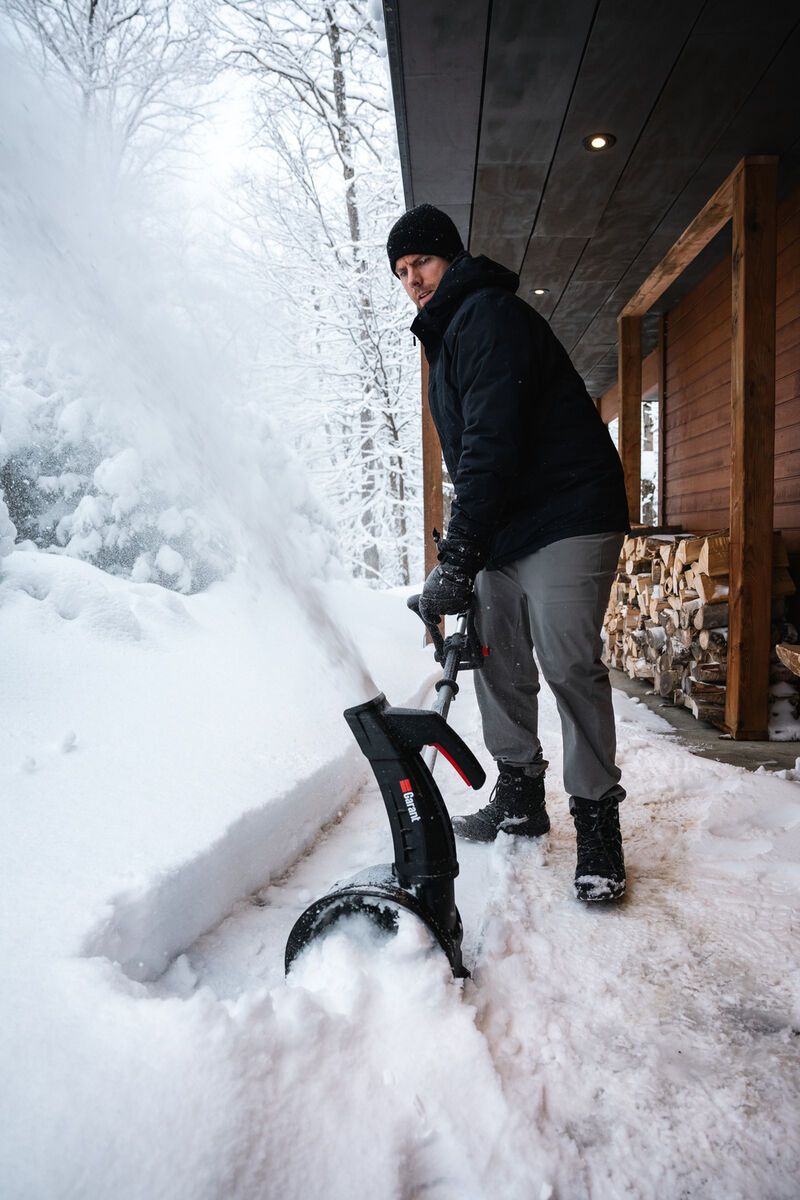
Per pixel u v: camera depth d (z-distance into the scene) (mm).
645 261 4738
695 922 1627
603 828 1744
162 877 1380
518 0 2537
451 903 1367
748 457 3295
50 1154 868
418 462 12273
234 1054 1001
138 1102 933
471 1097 1082
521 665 1999
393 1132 1010
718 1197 979
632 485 5805
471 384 1653
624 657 5406
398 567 13188
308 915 1346
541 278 5023
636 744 2773
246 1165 909
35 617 2420
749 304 3279
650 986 1408
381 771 1342
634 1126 1087
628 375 5758
